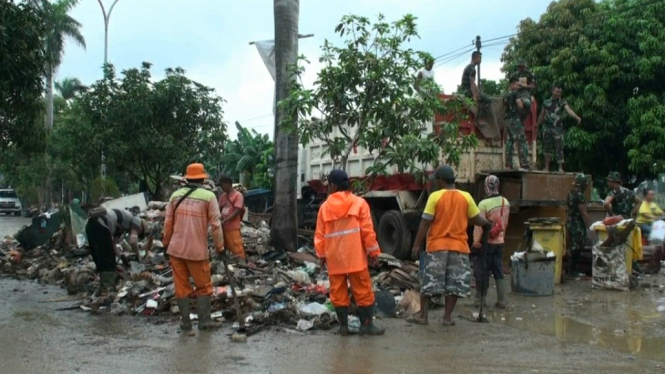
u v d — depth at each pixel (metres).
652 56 19.69
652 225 13.80
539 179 11.90
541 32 21.44
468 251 7.66
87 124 22.42
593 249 10.62
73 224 13.55
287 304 8.02
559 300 9.44
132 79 20.88
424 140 9.99
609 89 20.59
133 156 20.97
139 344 6.65
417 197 13.59
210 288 7.45
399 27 10.05
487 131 12.83
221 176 10.77
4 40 10.38
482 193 12.55
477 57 12.90
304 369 5.72
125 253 11.07
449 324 7.63
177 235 7.20
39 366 5.78
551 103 12.77
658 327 7.50
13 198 50.38
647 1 21.05
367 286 7.05
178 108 21.52
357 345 6.64
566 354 6.25
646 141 19.86
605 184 22.84
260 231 13.35
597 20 20.72
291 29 11.82
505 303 8.86
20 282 11.49
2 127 11.61
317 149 16.91
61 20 39.69
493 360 6.02
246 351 6.37
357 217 7.00
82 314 8.36
